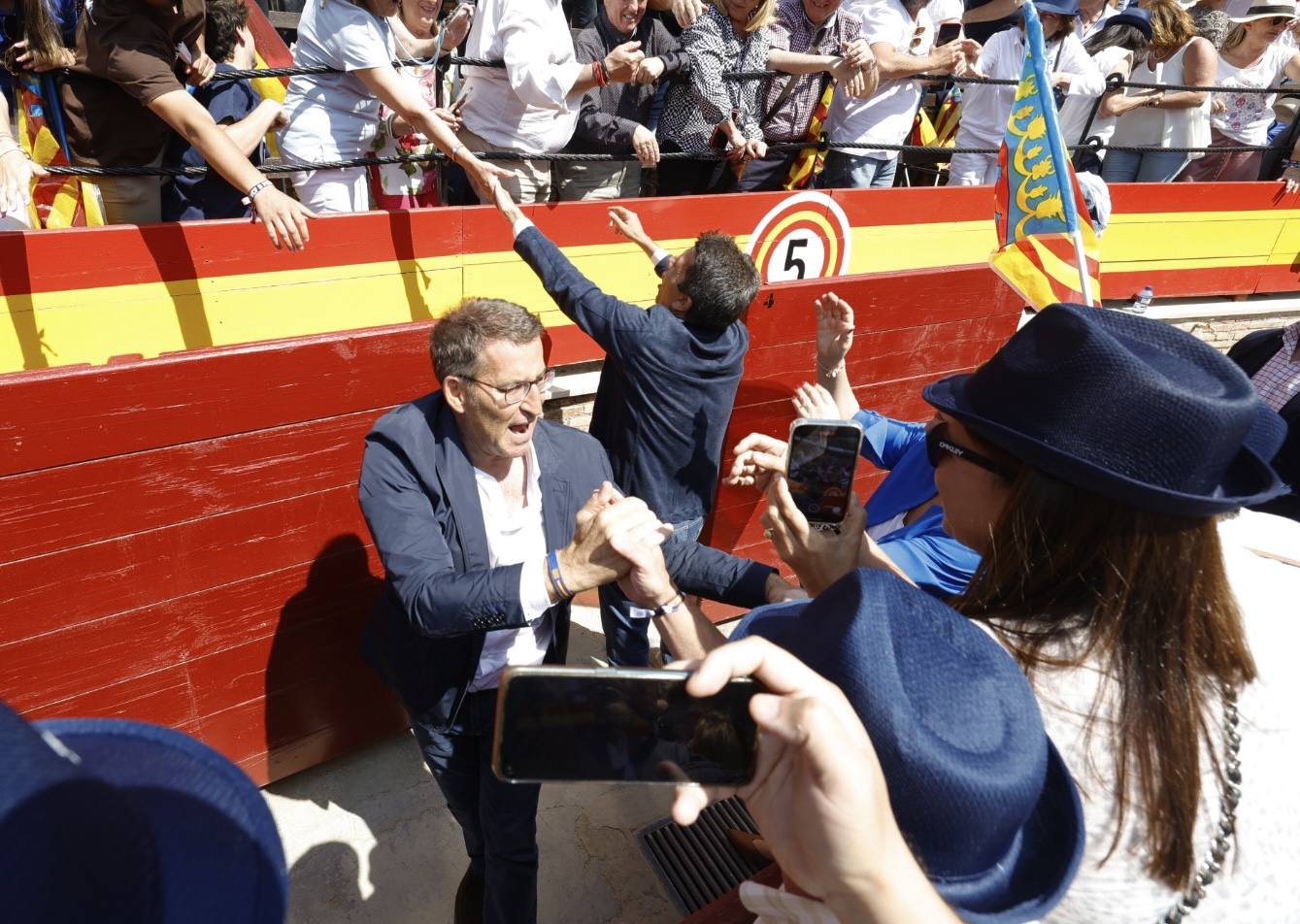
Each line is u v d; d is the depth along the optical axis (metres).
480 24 3.68
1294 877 0.90
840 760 0.67
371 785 3.02
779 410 3.68
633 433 2.79
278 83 4.14
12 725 0.49
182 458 2.27
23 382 1.95
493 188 2.99
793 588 1.88
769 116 4.70
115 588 2.30
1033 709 0.81
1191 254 6.56
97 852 0.49
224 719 2.69
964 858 0.77
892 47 4.72
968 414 1.04
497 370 1.79
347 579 2.73
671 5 4.11
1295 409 2.29
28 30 2.66
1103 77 5.49
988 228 5.48
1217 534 0.96
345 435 2.51
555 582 1.61
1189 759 0.88
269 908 0.59
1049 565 0.98
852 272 5.06
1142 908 0.88
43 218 3.02
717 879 2.80
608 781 0.85
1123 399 0.91
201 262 3.12
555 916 2.65
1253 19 6.34
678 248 4.30
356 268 3.47
